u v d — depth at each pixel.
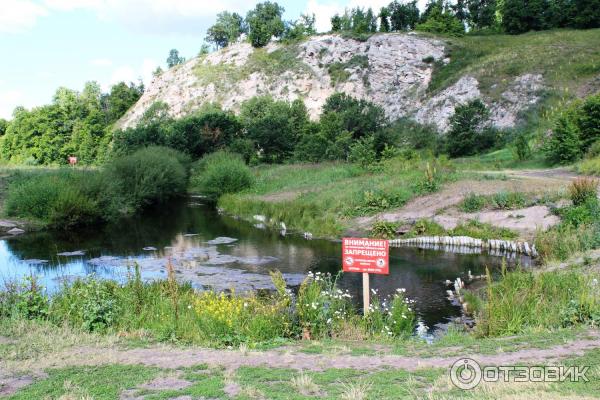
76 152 69.81
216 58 91.88
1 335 7.61
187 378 5.68
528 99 48.38
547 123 42.00
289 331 8.52
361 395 4.86
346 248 9.53
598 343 6.51
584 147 31.70
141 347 7.24
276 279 10.24
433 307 11.19
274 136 51.22
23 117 74.06
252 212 26.72
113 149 54.59
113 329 8.41
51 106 72.31
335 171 32.47
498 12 79.88
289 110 60.59
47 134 70.06
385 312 10.00
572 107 35.59
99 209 25.81
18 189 25.31
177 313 8.73
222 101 80.12
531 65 53.38
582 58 51.59
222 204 30.47
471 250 17.42
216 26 113.94
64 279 11.77
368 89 69.94
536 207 18.75
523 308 8.74
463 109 45.31
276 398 4.91
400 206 22.41
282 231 22.62
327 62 78.62
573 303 8.23
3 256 17.92
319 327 8.62
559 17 69.44
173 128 53.28
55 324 8.47
